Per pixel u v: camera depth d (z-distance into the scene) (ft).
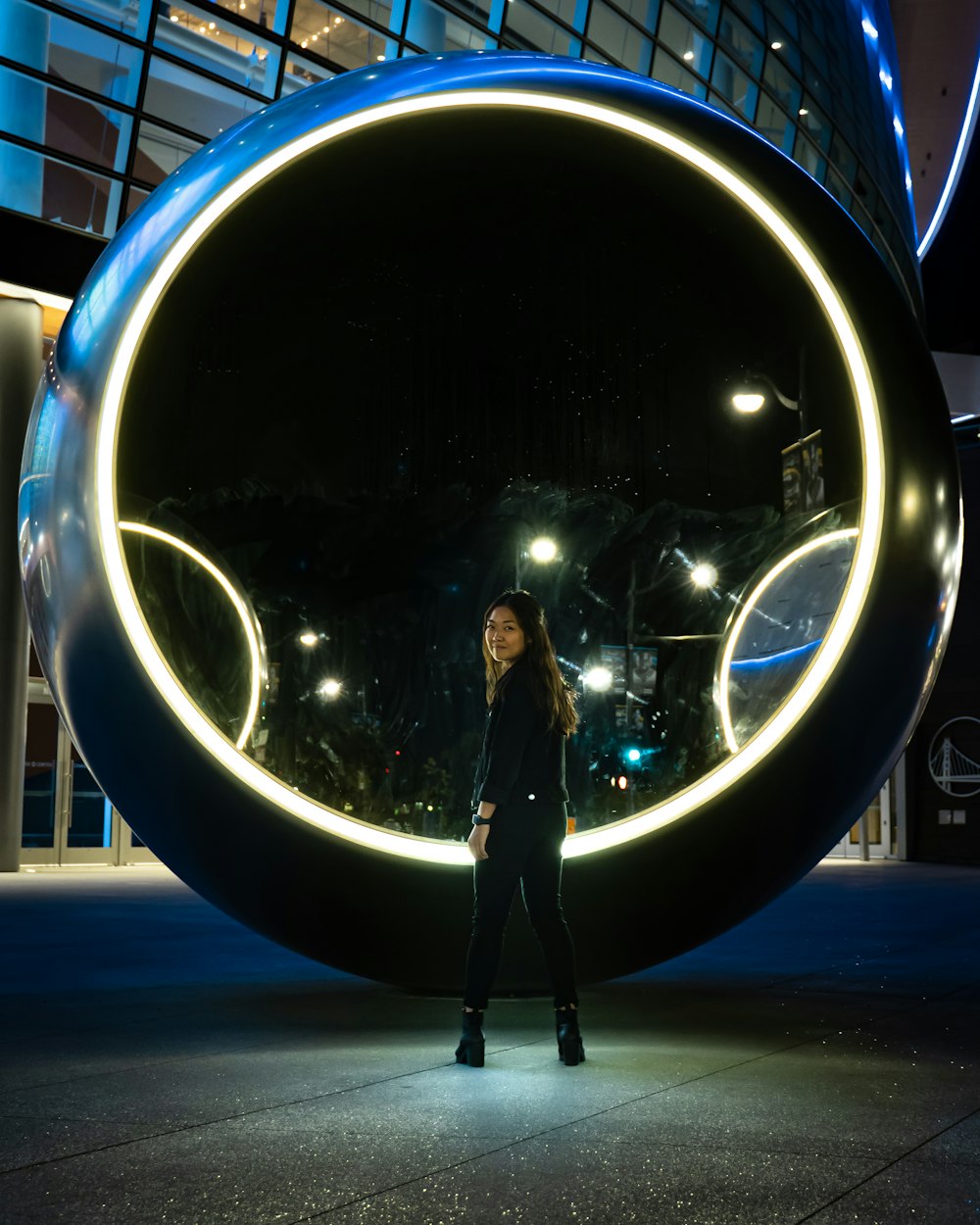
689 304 17.63
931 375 13.43
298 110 13.76
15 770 54.49
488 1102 9.39
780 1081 10.24
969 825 65.98
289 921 12.89
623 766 19.83
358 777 18.49
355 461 18.12
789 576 16.57
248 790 12.26
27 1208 6.81
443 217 16.07
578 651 20.02
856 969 18.39
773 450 18.29
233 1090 9.86
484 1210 6.77
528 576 19.74
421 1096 9.61
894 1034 12.69
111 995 15.42
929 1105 9.36
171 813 12.62
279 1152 7.96
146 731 12.37
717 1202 6.91
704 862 12.55
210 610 16.37
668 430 18.89
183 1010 14.08
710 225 14.48
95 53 56.18
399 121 13.78
